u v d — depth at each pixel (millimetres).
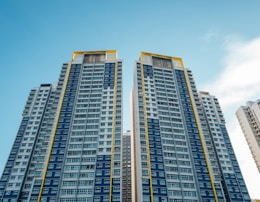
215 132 101562
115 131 84625
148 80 105438
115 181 71375
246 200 79750
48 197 67875
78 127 86688
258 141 122250
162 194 71188
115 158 77000
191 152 84875
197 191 74750
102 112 91062
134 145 108062
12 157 86750
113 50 118438
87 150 79812
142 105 94938
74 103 94500
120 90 98375
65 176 72812
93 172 73688
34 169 77188
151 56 118500
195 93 106938
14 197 74938
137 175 84375
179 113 96688
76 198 67750
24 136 93625
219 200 73625
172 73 112875
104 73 105875
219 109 112188
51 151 79250
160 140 85562
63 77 104812
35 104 105250
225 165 89375
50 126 87062
